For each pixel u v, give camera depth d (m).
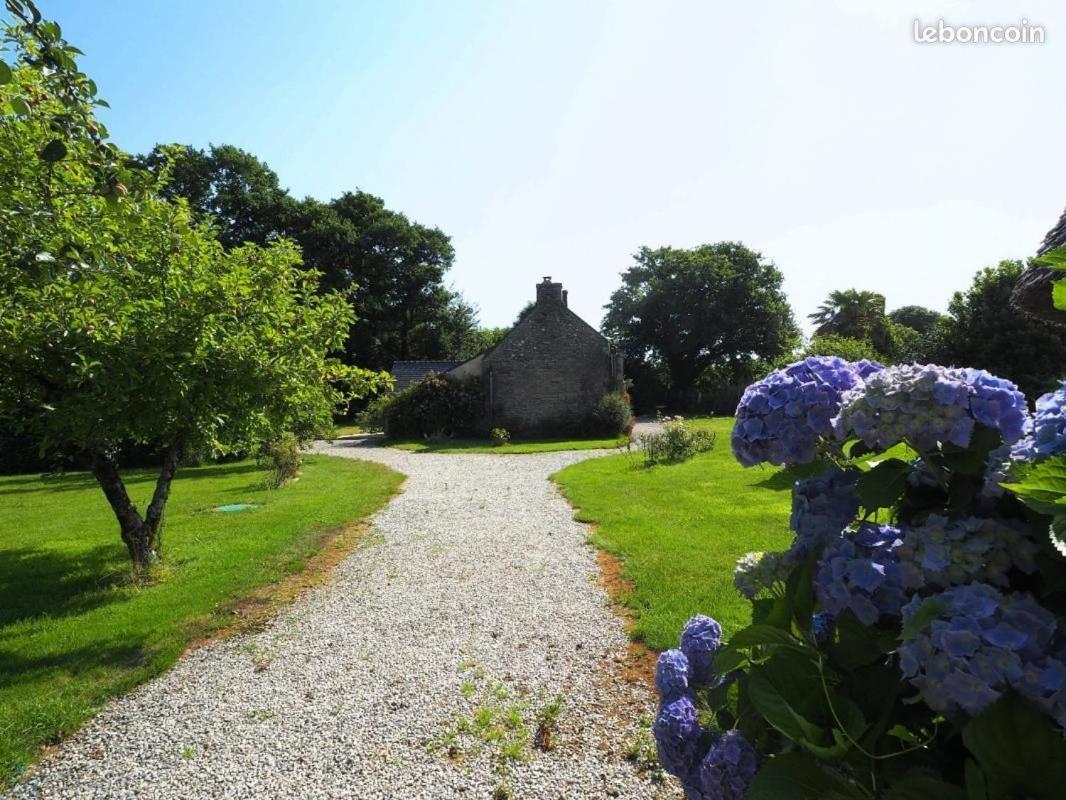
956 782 1.15
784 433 1.49
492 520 9.48
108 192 3.48
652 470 13.73
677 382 45.03
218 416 6.52
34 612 5.88
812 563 1.37
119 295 5.89
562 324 27.19
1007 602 1.05
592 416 25.92
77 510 12.16
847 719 1.17
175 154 6.83
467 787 3.05
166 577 6.70
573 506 10.30
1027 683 0.95
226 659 4.73
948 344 18.33
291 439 14.52
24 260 3.77
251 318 6.59
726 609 4.99
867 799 1.11
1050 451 1.13
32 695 4.14
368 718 3.77
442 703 3.91
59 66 3.00
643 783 2.99
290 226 37.09
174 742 3.59
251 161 36.88
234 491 13.19
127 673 4.48
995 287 17.67
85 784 3.23
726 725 1.84
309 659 4.68
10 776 3.29
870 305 40.41
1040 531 1.13
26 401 6.43
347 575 6.80
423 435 26.97
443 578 6.58
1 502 13.85
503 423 26.92
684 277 42.12
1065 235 2.44
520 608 5.57
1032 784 0.93
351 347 39.31
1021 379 16.52
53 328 5.59
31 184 5.21
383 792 3.05
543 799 2.92
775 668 1.32
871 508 1.28
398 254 40.38
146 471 18.88
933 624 1.02
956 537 1.15
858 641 1.28
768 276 43.16
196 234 6.32
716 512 8.82
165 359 5.79
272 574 6.70
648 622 4.86
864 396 1.25
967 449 1.19
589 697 3.88
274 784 3.16
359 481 14.24
